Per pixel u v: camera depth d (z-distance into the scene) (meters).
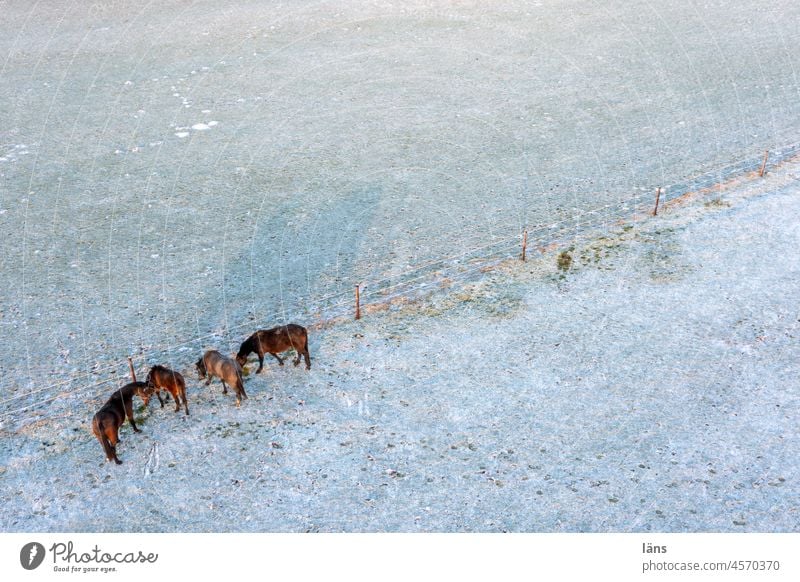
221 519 9.33
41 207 17.75
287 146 20.97
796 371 11.84
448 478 9.91
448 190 18.38
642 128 21.75
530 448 10.40
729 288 14.10
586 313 13.48
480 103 23.86
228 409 11.25
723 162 19.41
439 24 31.67
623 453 10.27
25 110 23.56
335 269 15.10
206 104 24.03
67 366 12.27
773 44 28.53
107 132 22.00
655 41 29.39
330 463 10.20
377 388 11.66
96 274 15.04
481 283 14.51
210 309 13.84
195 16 33.09
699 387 11.53
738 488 9.62
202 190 18.58
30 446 10.56
